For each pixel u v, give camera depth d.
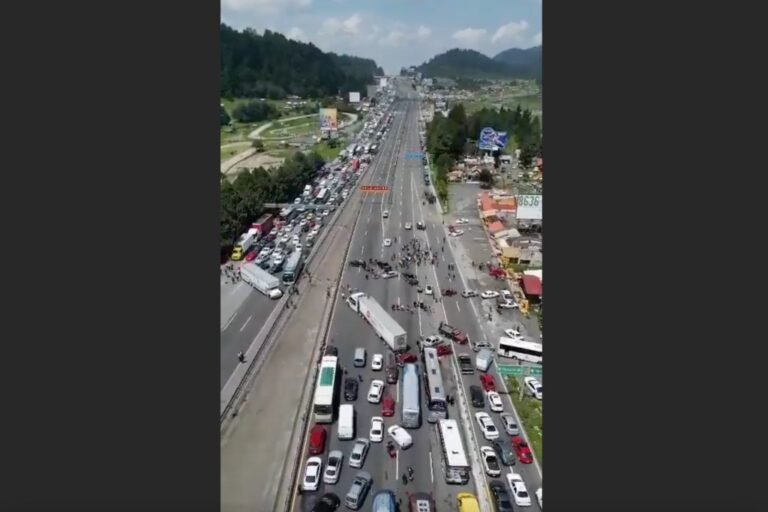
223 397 27.50
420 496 23.78
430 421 27.30
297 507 23.66
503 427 27.14
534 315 30.59
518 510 23.86
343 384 28.66
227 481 24.45
